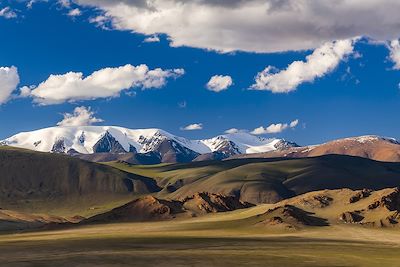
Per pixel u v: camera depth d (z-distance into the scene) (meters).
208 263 114.75
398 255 132.38
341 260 121.06
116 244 154.50
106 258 121.00
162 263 114.44
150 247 147.00
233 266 111.25
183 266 110.94
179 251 135.88
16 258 122.69
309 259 121.56
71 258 121.00
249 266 111.25
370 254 133.62
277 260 119.50
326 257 125.44
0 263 113.94
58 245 151.88
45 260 118.12
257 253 131.75
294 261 118.25
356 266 113.19
